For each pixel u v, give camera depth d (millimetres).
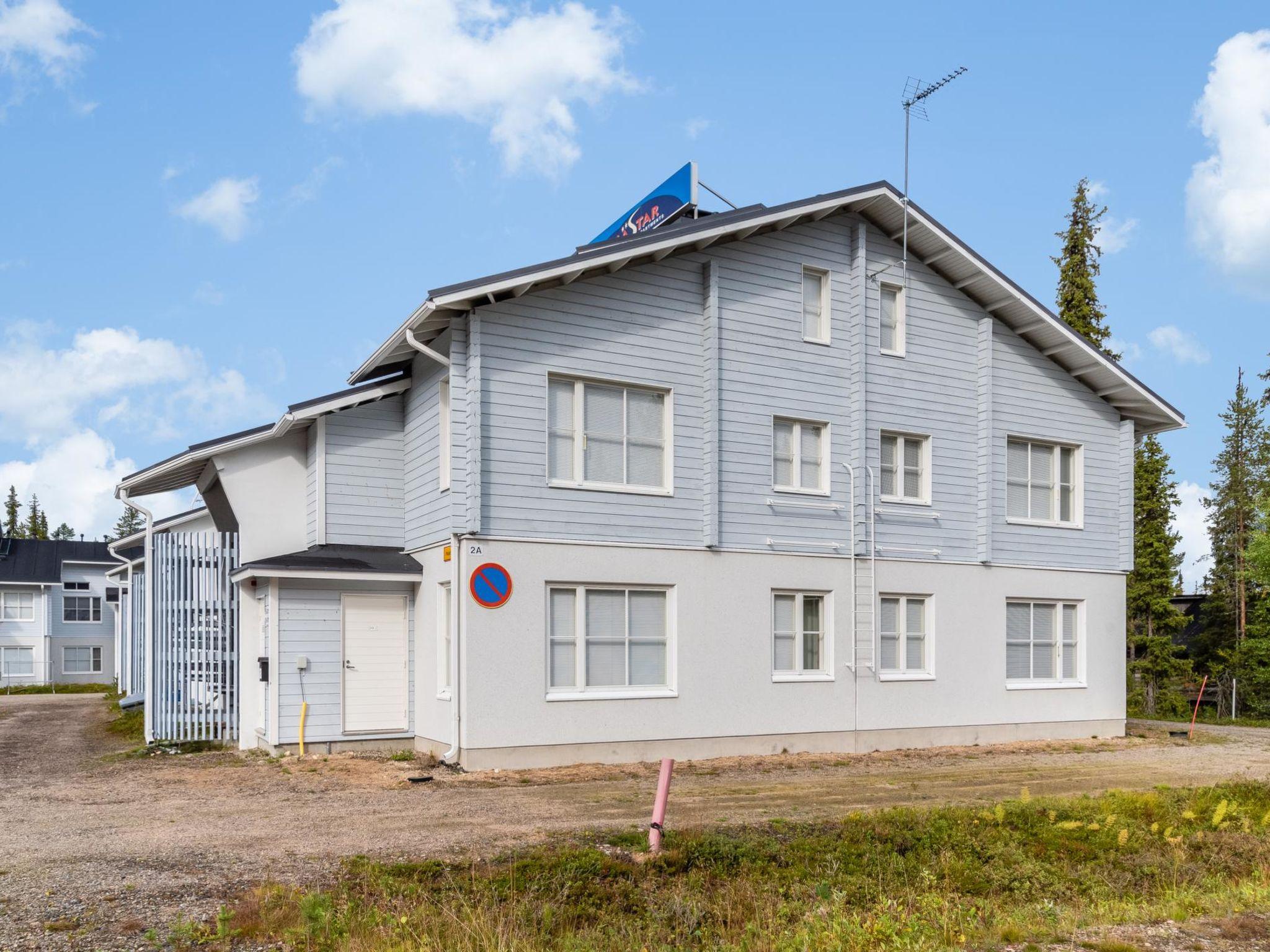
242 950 6793
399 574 16031
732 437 16531
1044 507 20203
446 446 15539
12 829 10398
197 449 16656
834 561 17359
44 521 80625
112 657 51156
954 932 7746
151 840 9859
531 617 14617
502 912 7699
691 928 7797
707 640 16016
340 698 15906
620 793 12719
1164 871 10078
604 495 15344
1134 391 20391
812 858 9672
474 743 14086
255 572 15234
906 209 17953
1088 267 35406
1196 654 45875
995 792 13461
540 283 14961
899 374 18391
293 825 10594
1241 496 45438
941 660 18375
